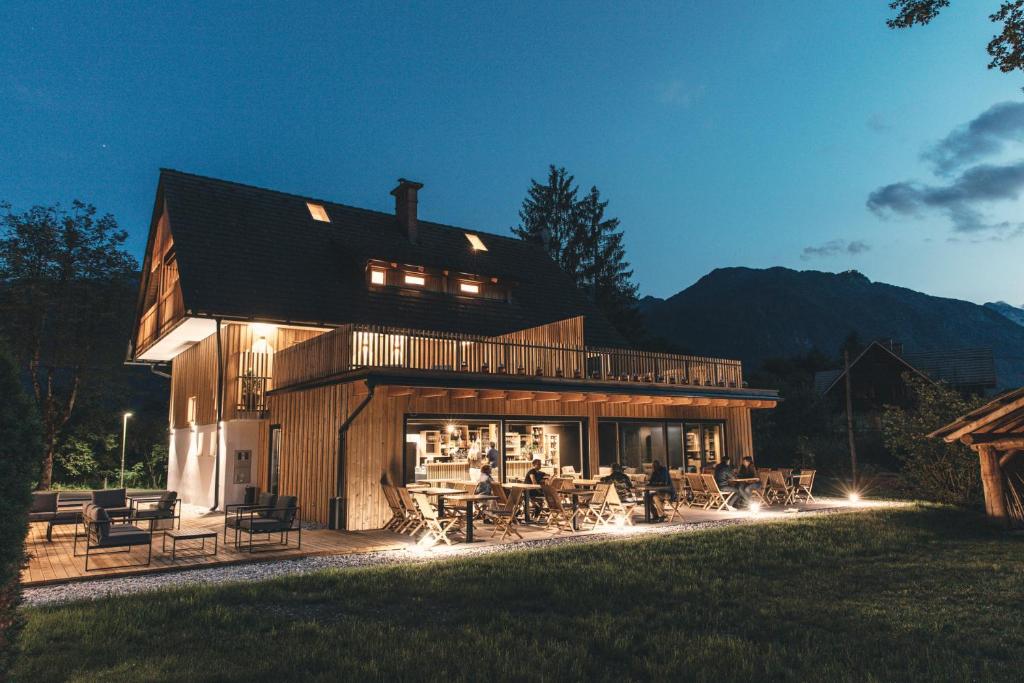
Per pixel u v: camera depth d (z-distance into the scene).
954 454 15.62
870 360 44.25
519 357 14.92
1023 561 8.93
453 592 7.12
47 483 27.59
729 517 14.08
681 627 5.97
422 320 18.80
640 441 17.69
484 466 12.53
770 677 4.77
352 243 19.95
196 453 18.61
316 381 13.52
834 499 18.39
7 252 26.08
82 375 29.25
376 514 12.77
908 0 10.62
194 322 16.45
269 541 10.96
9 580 3.67
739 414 20.00
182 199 18.25
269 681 4.68
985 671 4.82
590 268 49.81
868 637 5.64
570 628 5.93
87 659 5.02
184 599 6.76
